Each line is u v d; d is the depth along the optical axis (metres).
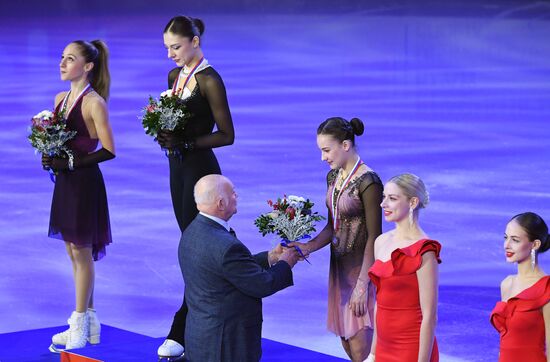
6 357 22.59
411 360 16.70
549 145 43.03
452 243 30.39
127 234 32.94
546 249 16.62
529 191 35.94
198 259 18.02
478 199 35.09
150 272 29.50
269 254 19.34
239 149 43.59
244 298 18.11
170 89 21.52
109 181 39.81
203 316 18.08
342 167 19.09
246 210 34.56
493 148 42.66
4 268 30.31
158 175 40.66
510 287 16.89
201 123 20.97
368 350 19.20
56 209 23.00
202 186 18.19
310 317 25.66
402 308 16.75
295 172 39.56
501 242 30.36
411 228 17.00
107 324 25.59
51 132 22.45
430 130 46.31
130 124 49.59
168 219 34.53
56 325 25.83
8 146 46.41
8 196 38.44
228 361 17.97
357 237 18.94
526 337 16.50
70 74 22.77
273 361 21.50
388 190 17.00
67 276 29.67
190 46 20.72
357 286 18.81
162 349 20.78
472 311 25.00
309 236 19.19
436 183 37.38
